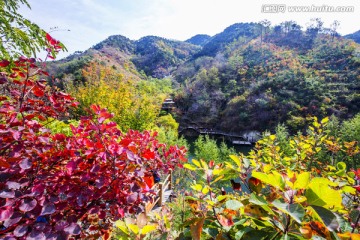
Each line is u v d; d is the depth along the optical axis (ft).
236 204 2.27
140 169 6.14
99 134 6.22
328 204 1.77
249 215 2.20
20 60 5.77
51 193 5.49
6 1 11.18
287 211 1.78
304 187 1.94
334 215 1.72
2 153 5.75
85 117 6.38
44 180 5.59
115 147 5.85
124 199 6.07
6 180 5.19
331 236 1.88
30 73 6.00
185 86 175.01
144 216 2.72
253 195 2.09
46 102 6.51
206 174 3.05
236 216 2.82
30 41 12.10
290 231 2.00
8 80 5.91
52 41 6.48
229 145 105.70
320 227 1.94
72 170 5.61
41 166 6.03
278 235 2.02
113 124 6.35
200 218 2.37
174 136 45.70
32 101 6.09
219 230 2.53
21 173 5.44
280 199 2.14
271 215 2.19
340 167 4.46
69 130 11.66
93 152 5.87
